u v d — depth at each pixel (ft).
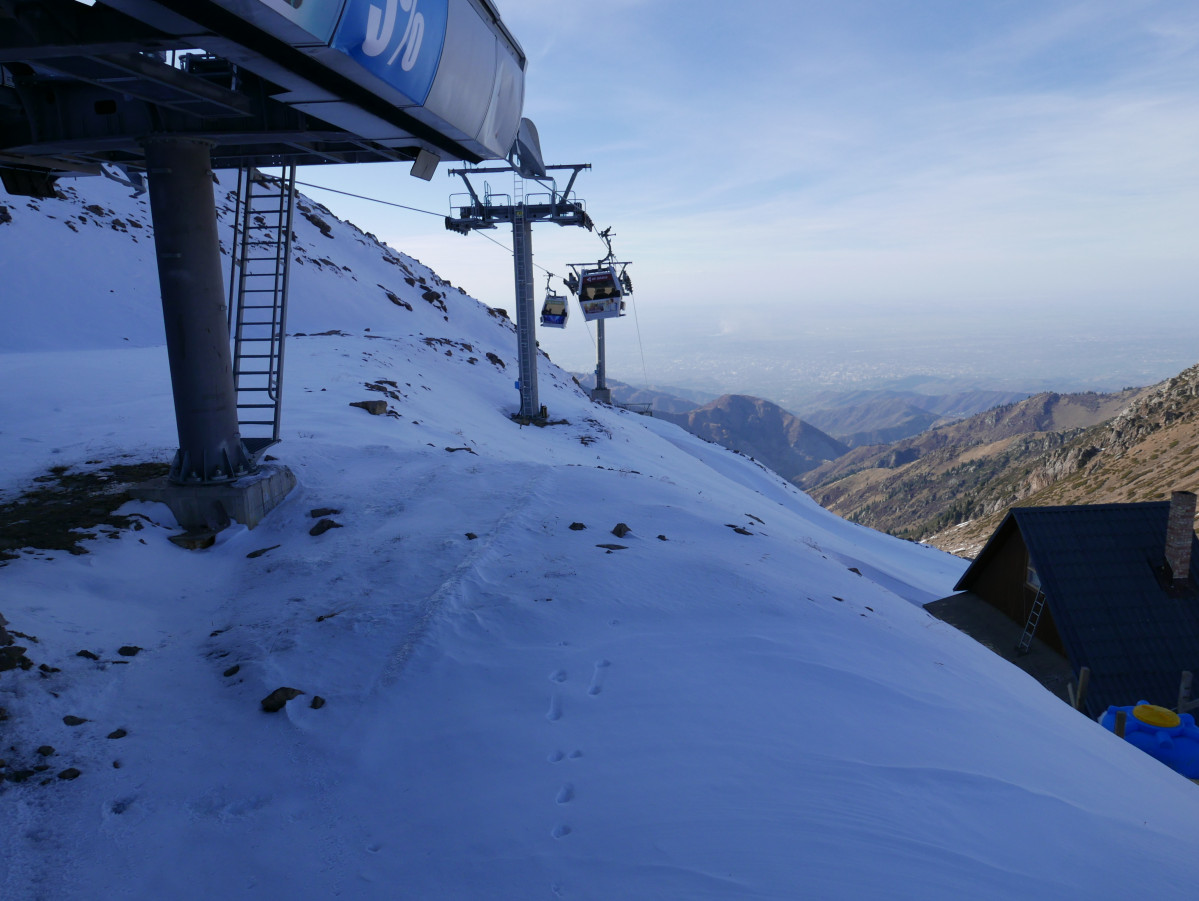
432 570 27.02
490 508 35.86
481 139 23.66
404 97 18.39
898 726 18.53
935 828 13.94
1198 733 39.86
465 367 142.00
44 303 114.73
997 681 26.40
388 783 14.90
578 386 227.61
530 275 118.52
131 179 34.60
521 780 14.76
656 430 183.83
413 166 25.46
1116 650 55.21
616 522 35.42
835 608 27.89
